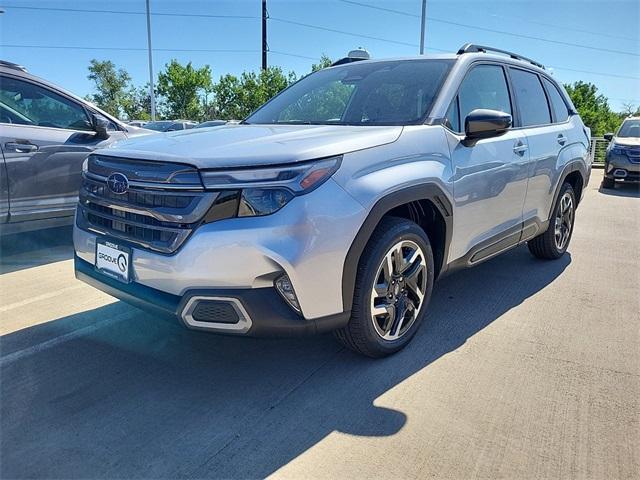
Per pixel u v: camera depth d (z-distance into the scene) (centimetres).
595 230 702
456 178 319
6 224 466
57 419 242
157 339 325
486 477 210
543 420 248
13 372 283
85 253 292
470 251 352
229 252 231
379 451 224
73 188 506
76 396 261
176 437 231
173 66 3562
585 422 247
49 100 498
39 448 221
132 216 259
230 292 234
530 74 456
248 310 235
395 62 388
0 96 461
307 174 240
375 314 282
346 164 255
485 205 355
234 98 3228
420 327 347
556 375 290
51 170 487
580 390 275
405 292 306
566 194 504
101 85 6047
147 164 255
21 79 476
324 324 254
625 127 1269
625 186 1267
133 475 207
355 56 447
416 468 214
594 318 373
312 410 252
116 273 269
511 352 317
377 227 281
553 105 489
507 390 273
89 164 292
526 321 365
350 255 254
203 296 236
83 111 523
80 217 298
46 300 387
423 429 239
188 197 239
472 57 374
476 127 313
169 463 214
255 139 271
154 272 248
